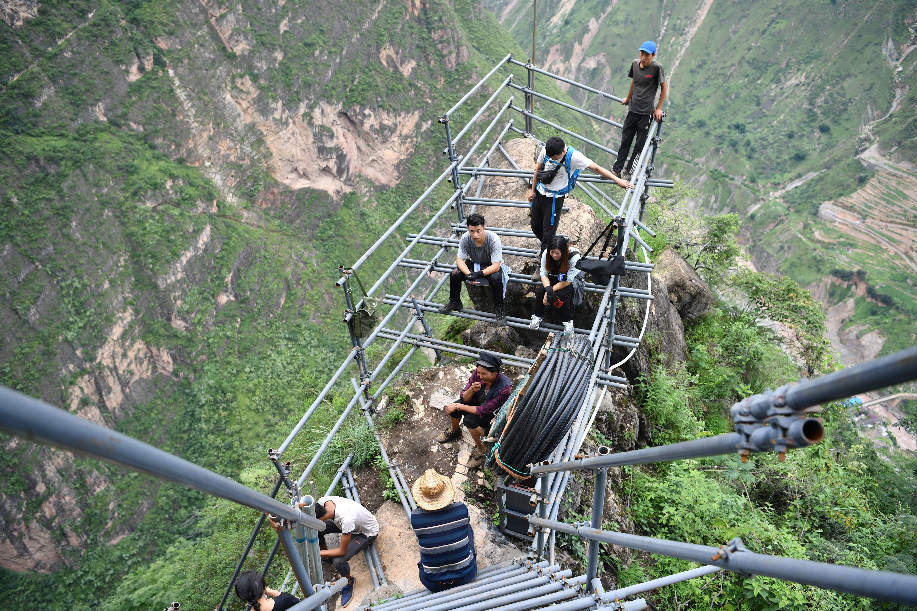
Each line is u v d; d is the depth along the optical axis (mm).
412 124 123688
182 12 95812
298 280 106562
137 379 87312
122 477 74812
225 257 98188
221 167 102375
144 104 94062
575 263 6738
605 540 2934
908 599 1076
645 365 8953
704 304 11578
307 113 109938
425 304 7883
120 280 87375
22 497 68812
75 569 71688
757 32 168125
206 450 87312
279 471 4891
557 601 3809
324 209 114562
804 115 149750
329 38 109875
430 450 6391
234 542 13711
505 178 10055
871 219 119312
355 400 6504
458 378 7141
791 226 125562
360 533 5480
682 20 185375
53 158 84562
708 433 8773
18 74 84688
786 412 1379
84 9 88500
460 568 4801
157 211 91812
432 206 122938
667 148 162125
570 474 5734
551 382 5023
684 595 6133
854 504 8148
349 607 5285
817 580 1355
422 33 121812
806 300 15633
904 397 52125
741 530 6523
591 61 196500
